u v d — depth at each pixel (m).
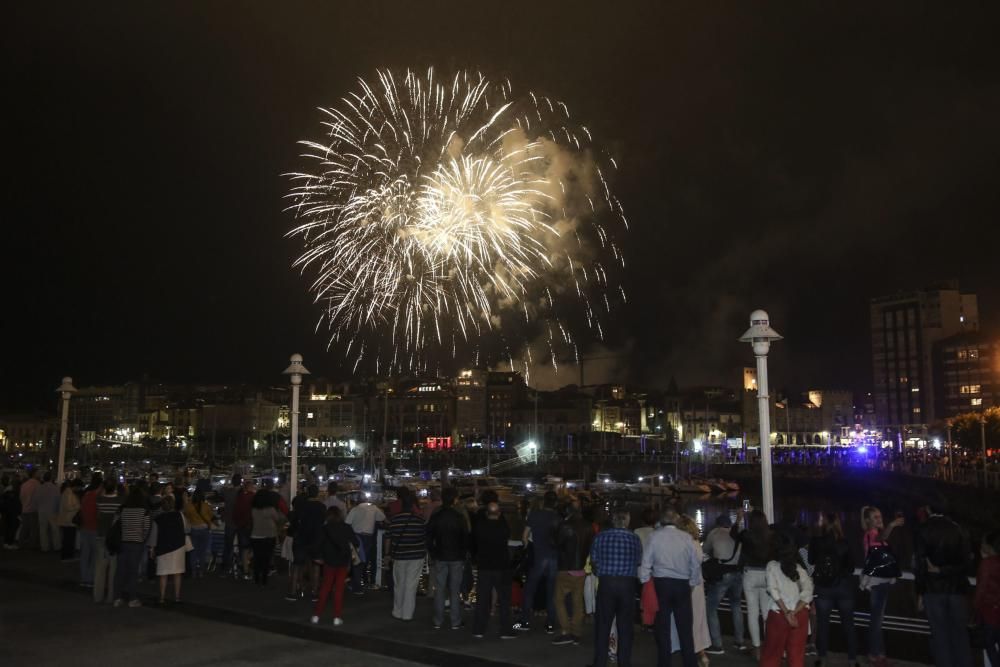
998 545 11.51
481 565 15.12
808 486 126.50
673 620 13.49
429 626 15.99
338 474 144.62
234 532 22.66
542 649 14.18
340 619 16.20
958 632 11.73
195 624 15.89
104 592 18.58
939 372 198.00
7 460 177.38
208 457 192.25
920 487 84.56
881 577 13.16
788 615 11.41
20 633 15.05
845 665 13.50
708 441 198.62
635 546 12.66
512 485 112.62
